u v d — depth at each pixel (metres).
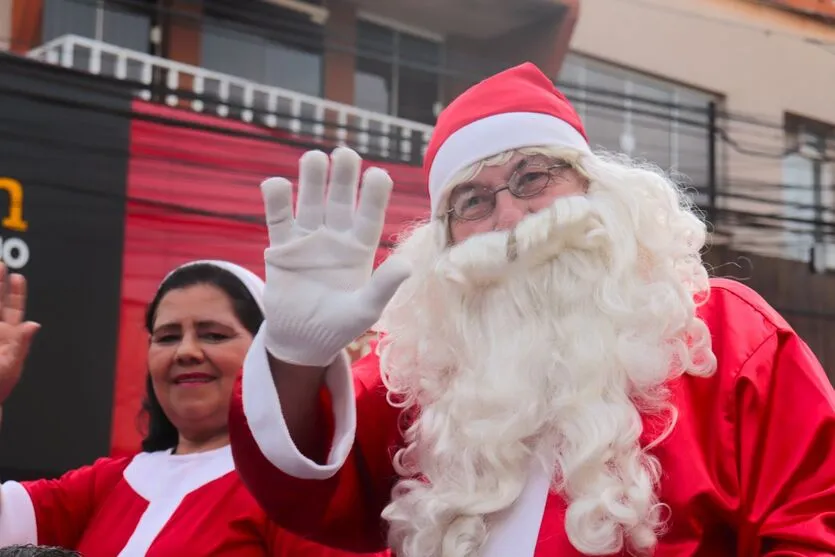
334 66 7.48
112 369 5.83
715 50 8.99
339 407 1.67
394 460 1.80
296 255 1.57
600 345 1.67
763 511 1.53
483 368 1.75
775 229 7.86
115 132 6.10
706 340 1.67
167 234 6.12
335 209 1.59
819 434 1.54
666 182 1.91
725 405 1.60
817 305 8.69
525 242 1.76
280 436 1.60
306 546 2.06
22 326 2.17
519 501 1.63
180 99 6.63
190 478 2.23
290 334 1.57
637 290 1.74
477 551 1.62
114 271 5.94
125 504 2.27
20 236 5.72
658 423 1.62
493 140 1.88
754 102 9.03
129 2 6.53
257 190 6.44
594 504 1.52
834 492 1.49
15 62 5.72
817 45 9.38
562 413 1.64
